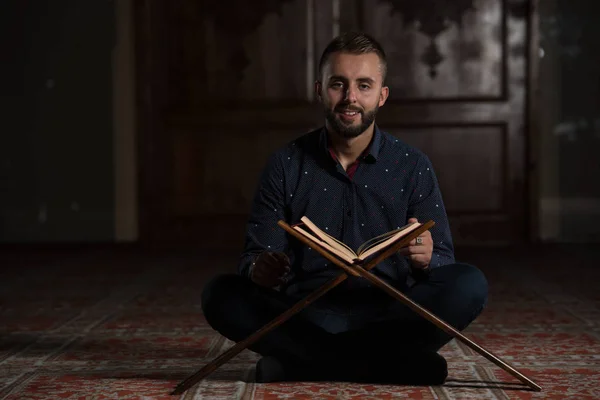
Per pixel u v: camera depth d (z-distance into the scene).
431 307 2.26
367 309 2.35
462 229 6.58
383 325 2.29
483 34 6.50
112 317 3.62
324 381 2.37
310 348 2.34
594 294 4.14
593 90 6.52
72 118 6.82
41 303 4.01
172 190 6.75
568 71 6.52
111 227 6.85
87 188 6.85
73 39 6.78
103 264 5.54
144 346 2.98
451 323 2.27
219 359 2.24
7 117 6.86
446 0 6.50
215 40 6.65
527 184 6.56
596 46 6.50
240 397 2.21
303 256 2.40
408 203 2.41
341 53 2.26
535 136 6.51
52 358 2.79
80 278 4.89
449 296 2.26
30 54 6.82
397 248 2.01
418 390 2.26
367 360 2.35
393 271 2.38
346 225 2.39
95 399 2.22
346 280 2.37
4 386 2.39
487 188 6.58
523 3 6.47
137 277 4.92
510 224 6.57
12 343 3.06
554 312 3.65
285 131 6.64
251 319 2.31
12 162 6.88
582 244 6.38
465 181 6.58
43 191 6.88
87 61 6.78
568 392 2.24
